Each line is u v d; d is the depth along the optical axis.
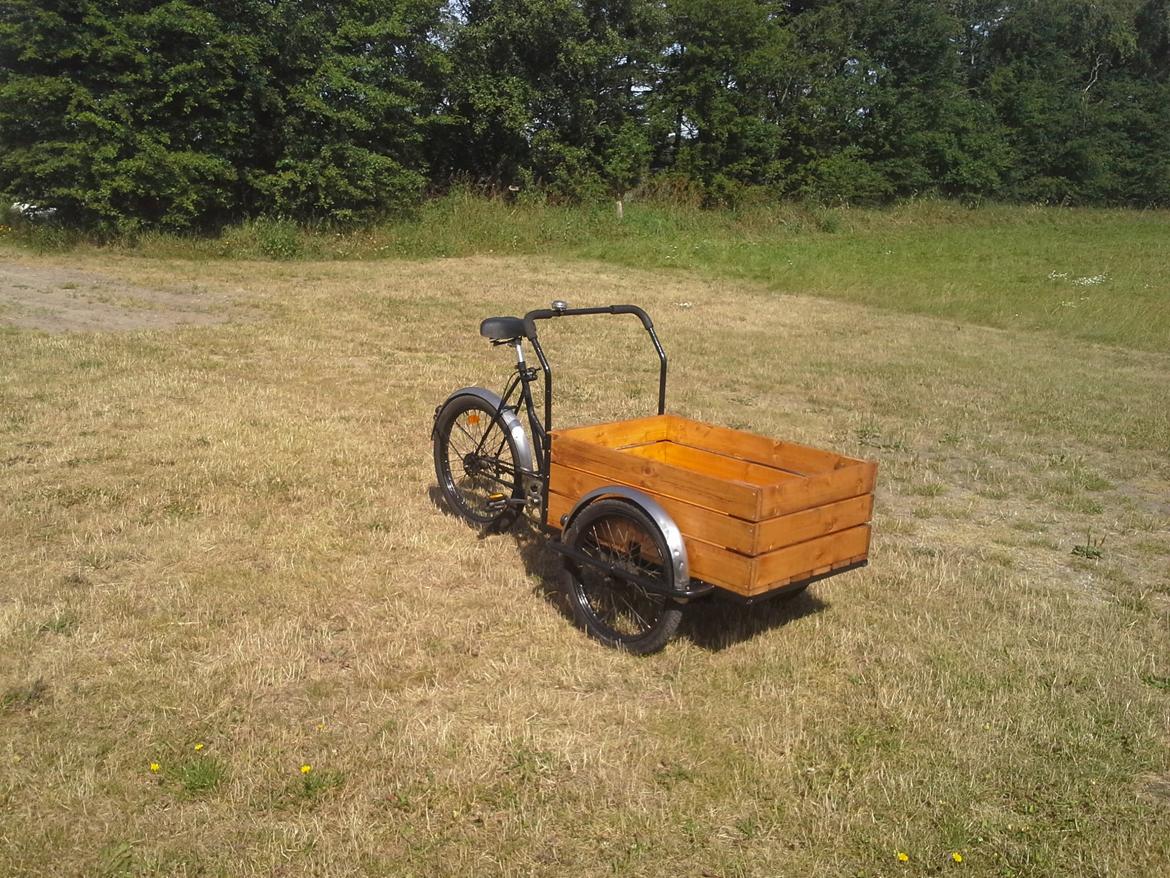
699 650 4.17
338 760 3.30
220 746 3.35
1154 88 39.78
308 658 3.96
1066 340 12.71
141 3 17.98
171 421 6.98
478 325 11.55
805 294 15.90
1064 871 2.95
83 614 4.20
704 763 3.39
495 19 24.36
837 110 31.11
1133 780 3.40
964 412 8.63
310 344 10.02
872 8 33.03
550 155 25.30
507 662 4.01
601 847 2.97
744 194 27.50
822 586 4.91
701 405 8.46
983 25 39.75
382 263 17.44
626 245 20.09
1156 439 7.92
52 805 3.03
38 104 17.25
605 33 25.47
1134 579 5.25
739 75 28.22
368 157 20.06
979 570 5.21
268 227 18.67
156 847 2.88
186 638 4.06
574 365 9.83
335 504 5.61
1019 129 36.34
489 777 3.26
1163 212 36.84
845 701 3.83
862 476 4.15
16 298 11.95
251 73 19.12
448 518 5.52
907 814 3.17
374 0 21.22
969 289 16.36
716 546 3.89
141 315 11.36
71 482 5.73
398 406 7.79
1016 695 3.90
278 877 2.79
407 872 2.83
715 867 2.91
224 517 5.36
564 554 4.27
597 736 3.53
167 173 17.84
